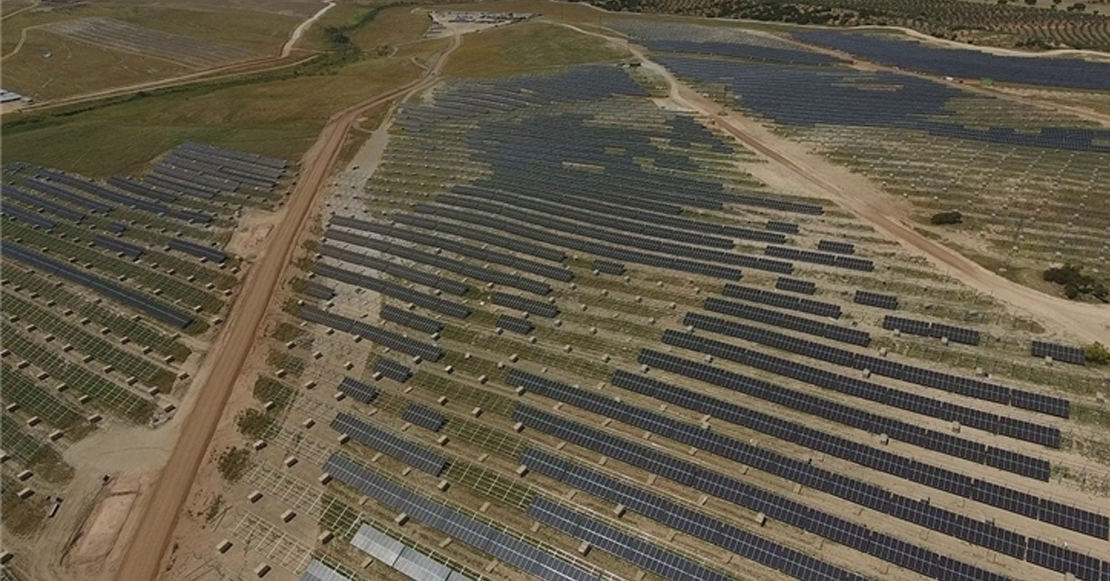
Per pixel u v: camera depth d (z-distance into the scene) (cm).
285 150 14400
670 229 10162
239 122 16500
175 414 7600
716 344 7725
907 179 10962
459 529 5994
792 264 9025
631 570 5569
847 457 6259
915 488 5931
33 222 12031
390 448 6862
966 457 6128
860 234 9538
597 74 18238
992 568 5266
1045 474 5866
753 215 10338
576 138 13912
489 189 11969
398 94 17950
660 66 18738
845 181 11112
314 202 12106
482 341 8225
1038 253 8750
